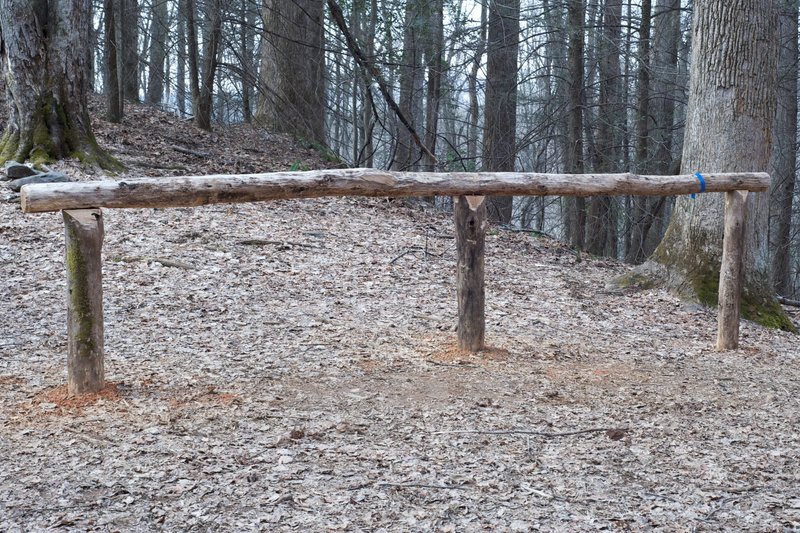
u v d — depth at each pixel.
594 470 4.23
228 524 3.48
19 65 10.98
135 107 17.11
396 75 17.58
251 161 14.80
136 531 3.41
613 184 6.38
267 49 18.41
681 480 4.16
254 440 4.39
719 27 8.88
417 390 5.40
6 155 10.98
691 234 9.16
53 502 3.62
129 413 4.70
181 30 23.03
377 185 5.55
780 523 3.68
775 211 20.92
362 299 7.85
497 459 4.30
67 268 4.90
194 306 7.16
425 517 3.61
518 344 6.69
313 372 5.67
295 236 9.97
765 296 8.98
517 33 16.62
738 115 8.86
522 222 20.84
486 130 17.70
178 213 10.19
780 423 5.19
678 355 6.90
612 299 9.02
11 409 4.68
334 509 3.65
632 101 19.62
